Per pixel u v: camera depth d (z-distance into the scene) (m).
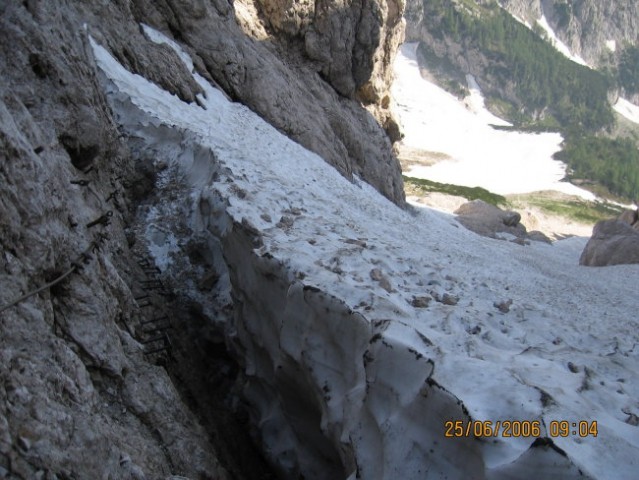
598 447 4.81
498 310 7.98
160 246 10.71
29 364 5.02
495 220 43.50
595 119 132.25
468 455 5.17
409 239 15.32
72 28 8.91
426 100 117.56
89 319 6.30
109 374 6.31
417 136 101.31
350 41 29.61
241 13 26.88
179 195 11.54
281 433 8.58
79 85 8.05
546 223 62.59
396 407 5.88
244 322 8.73
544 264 29.39
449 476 5.29
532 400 5.14
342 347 6.82
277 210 10.05
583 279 25.34
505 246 34.78
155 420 6.58
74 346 6.03
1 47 7.07
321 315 6.97
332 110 28.81
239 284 8.78
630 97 159.62
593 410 5.29
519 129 110.44
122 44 16.50
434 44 129.62
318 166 21.89
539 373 5.84
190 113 16.83
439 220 36.16
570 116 131.25
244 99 23.48
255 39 26.97
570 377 5.89
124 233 10.09
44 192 5.84
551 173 92.44
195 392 8.95
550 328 7.71
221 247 10.02
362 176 29.92
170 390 7.14
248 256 8.50
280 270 7.69
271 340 8.20
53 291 6.04
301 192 11.90
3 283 5.16
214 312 9.91
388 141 32.81
